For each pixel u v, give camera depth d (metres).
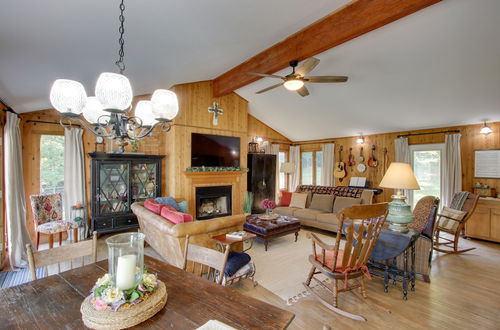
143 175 4.75
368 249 2.39
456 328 2.15
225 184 5.79
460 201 4.39
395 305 2.50
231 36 2.94
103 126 2.14
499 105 4.24
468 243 4.54
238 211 6.03
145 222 3.51
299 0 2.40
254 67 4.09
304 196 5.99
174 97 1.97
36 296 1.26
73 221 3.93
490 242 4.59
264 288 2.82
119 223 4.35
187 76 4.47
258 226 4.18
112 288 1.12
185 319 1.09
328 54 3.76
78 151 4.43
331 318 2.28
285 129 7.61
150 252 3.80
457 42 3.09
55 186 4.34
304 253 3.95
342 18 2.82
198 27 2.46
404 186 2.76
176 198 4.97
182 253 2.62
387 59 3.69
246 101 6.32
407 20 2.85
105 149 4.70
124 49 2.48
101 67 2.79
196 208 5.30
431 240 2.97
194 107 5.28
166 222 2.83
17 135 3.42
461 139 5.17
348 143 6.96
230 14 2.36
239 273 2.63
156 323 1.05
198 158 5.32
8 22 1.63
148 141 5.20
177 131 5.03
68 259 1.67
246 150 6.31
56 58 2.31
